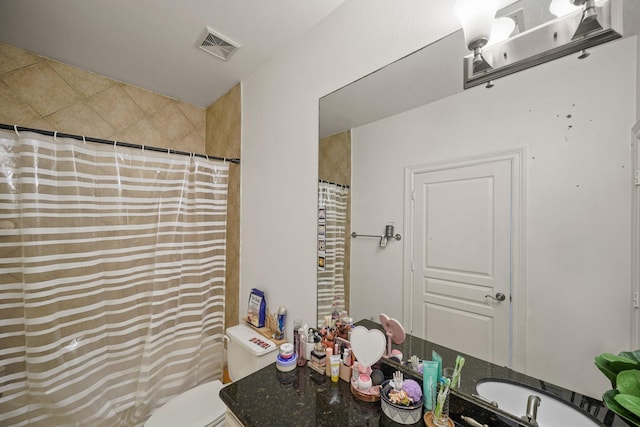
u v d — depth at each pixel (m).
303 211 1.36
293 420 0.80
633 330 0.54
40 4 1.20
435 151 0.87
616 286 0.56
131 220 1.53
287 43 1.46
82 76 1.75
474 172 0.78
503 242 0.73
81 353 1.33
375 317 1.03
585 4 0.61
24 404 1.23
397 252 0.97
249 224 1.77
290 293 1.43
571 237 0.62
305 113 1.35
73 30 1.38
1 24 1.33
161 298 1.61
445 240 0.84
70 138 1.31
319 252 1.27
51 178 1.25
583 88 0.61
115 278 1.48
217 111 2.19
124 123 1.93
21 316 1.24
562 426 0.62
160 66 1.71
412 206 0.93
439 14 0.87
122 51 1.56
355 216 1.11
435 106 0.87
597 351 0.58
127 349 1.51
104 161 1.45
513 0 0.72
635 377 0.48
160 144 2.11
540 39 0.67
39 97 1.61
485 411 0.73
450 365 0.82
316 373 1.07
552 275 0.64
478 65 0.77
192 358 1.75
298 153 1.39
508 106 0.72
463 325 0.80
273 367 1.11
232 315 1.94
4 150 1.18
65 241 1.30
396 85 0.97
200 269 1.80
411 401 0.78
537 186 0.67
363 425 0.78
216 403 1.29
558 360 0.63
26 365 1.21
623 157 0.55
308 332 1.18
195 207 1.76
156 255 1.61
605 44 0.58
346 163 1.14
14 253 1.22
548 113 0.65
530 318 0.68
